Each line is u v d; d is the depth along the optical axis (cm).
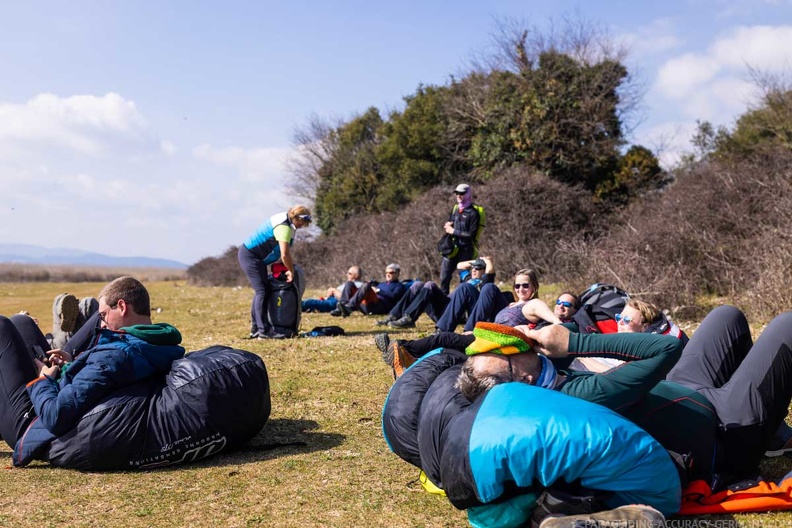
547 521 285
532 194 1931
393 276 1266
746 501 328
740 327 390
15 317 511
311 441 479
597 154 2395
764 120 2253
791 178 1503
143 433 413
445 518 341
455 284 1856
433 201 2177
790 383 346
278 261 948
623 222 1900
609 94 2455
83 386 412
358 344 864
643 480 293
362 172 3500
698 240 1234
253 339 941
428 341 506
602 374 327
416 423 376
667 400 337
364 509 354
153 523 340
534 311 487
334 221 3534
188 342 945
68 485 395
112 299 445
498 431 288
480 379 315
